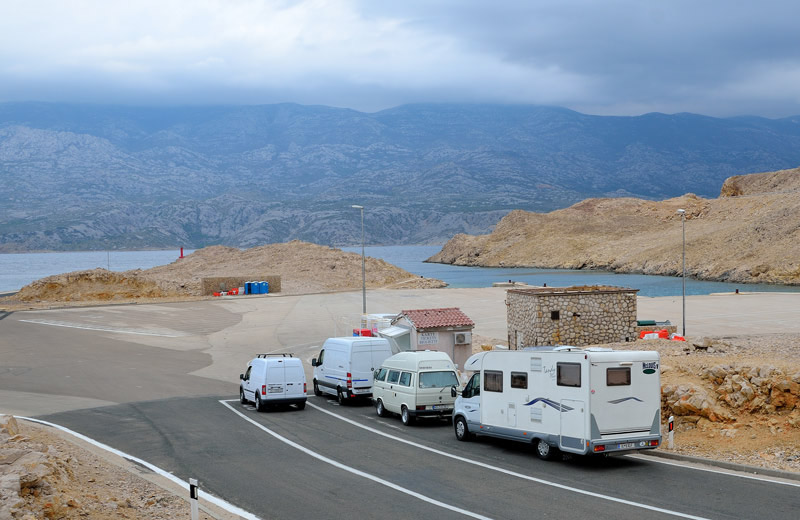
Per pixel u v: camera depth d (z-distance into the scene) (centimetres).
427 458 2197
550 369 2095
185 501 1703
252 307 7925
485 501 1711
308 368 4419
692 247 16812
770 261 13550
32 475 1463
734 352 3072
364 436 2567
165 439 2464
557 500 1702
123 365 4438
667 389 2411
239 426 2747
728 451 2080
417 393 2747
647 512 1582
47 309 7669
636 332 4216
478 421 2377
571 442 2016
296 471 2036
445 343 4034
